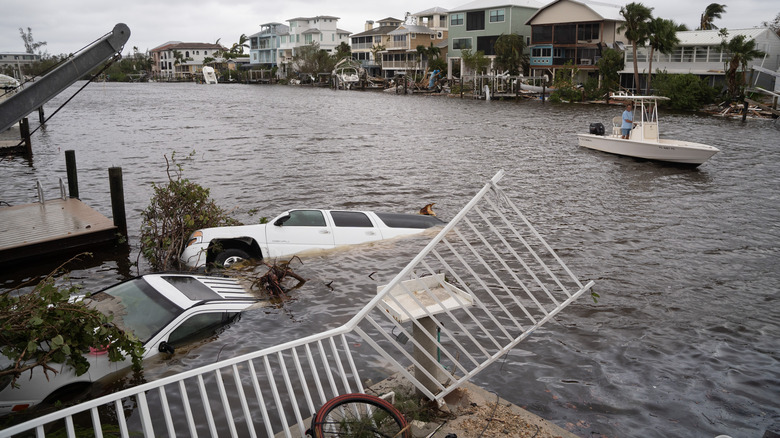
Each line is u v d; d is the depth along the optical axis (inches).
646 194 780.6
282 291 401.7
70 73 414.9
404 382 255.0
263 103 2805.1
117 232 554.9
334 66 4507.9
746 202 733.9
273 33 5565.9
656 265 482.6
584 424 257.1
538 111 2194.9
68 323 250.5
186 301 339.9
